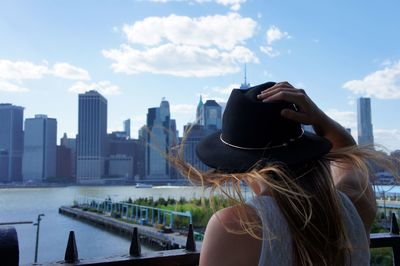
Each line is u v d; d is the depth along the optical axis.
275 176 1.45
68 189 185.50
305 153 1.50
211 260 1.35
